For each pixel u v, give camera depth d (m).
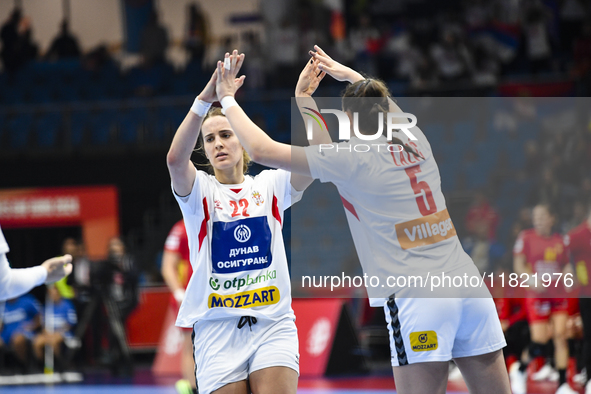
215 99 4.55
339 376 12.32
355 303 14.75
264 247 4.77
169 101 21.42
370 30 22.58
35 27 25.50
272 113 21.38
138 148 20.41
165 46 24.31
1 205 19.00
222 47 24.02
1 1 25.56
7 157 20.67
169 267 9.12
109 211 18.83
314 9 23.11
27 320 14.65
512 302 10.22
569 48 21.92
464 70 20.73
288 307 4.76
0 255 4.55
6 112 22.67
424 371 4.28
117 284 15.00
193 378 8.66
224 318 4.66
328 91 20.34
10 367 15.58
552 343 10.69
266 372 4.50
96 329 15.14
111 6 25.30
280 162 4.30
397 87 20.02
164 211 19.95
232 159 4.87
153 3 25.17
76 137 22.12
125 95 23.58
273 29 23.83
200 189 4.76
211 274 4.69
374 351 14.67
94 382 13.16
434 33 22.47
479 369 4.50
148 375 14.02
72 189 18.95
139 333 15.64
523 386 9.85
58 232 19.78
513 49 21.38
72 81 24.19
